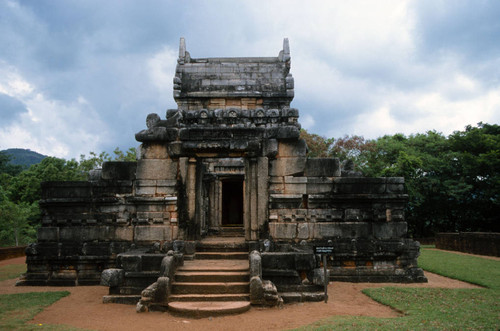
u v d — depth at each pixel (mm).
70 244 16594
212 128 16422
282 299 12188
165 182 16531
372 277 16391
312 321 10109
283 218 16547
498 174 36625
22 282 16438
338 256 16438
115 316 11031
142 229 16406
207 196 25344
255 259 12430
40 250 16500
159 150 16719
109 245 16453
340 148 41688
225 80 24047
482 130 42125
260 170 16375
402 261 16641
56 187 17047
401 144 43125
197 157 16625
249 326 9719
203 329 9492
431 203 40656
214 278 12438
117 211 16719
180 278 12484
